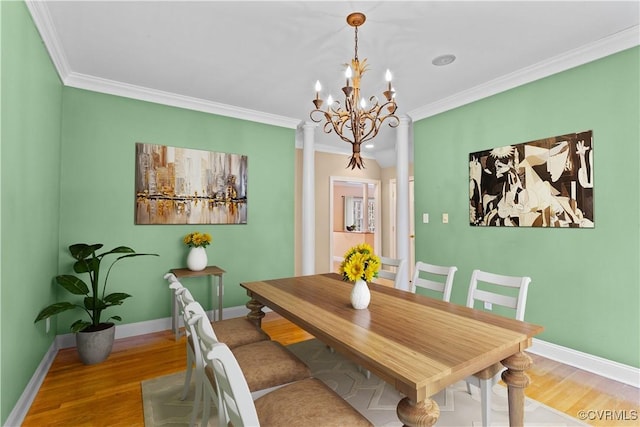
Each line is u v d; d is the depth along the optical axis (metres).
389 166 6.40
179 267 3.42
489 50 2.42
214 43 2.35
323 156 5.74
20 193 1.78
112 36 2.25
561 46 2.36
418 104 3.55
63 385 2.25
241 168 3.84
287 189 4.21
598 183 2.35
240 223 3.83
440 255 3.52
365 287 1.84
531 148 2.74
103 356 2.60
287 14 2.01
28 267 1.95
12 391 1.73
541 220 2.66
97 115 3.01
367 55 2.50
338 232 8.09
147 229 3.25
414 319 1.65
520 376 1.44
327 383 2.32
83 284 2.55
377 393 2.19
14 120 1.66
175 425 1.83
